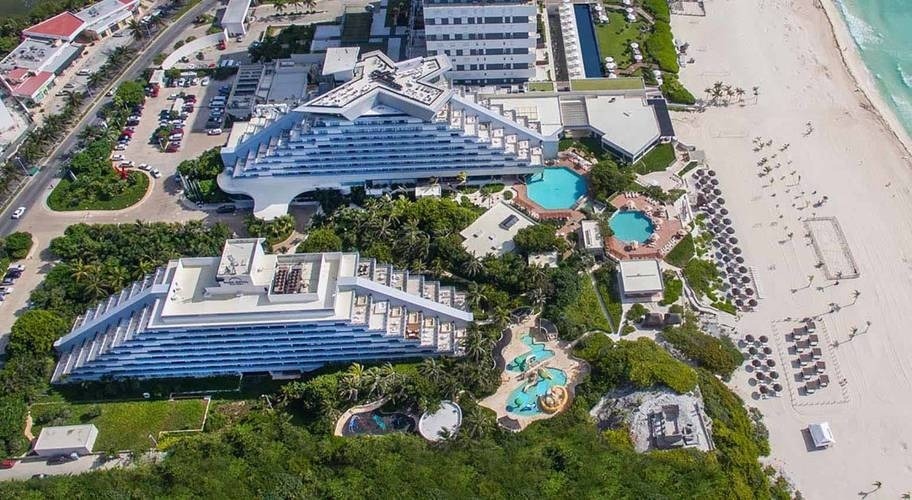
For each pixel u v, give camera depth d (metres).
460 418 126.75
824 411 128.88
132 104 197.00
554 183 169.75
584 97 186.12
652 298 145.88
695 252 154.25
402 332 131.00
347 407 131.00
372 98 154.62
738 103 189.62
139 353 129.88
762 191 166.38
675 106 188.38
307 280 129.38
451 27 177.00
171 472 119.19
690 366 134.88
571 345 139.12
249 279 125.19
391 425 129.62
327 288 129.88
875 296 145.25
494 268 145.88
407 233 149.75
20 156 180.75
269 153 160.62
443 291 143.12
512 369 136.00
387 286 134.88
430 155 163.38
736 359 135.62
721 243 155.75
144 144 188.12
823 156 174.38
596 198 164.00
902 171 170.38
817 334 139.38
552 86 187.62
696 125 183.88
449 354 134.25
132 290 138.75
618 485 114.56
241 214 169.50
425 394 127.50
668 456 118.38
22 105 194.38
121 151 186.12
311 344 131.12
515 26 176.75
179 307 126.06
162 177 178.62
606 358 131.75
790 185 167.62
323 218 162.25
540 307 143.00
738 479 115.81
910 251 152.88
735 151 176.38
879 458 122.94
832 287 147.12
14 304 152.38
